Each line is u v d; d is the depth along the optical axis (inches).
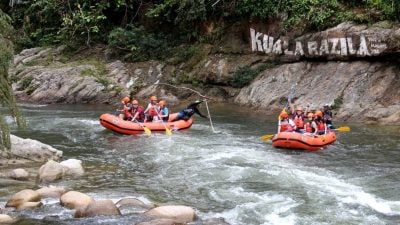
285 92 775.1
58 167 380.2
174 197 339.0
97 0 1056.8
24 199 307.4
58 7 1081.4
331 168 425.1
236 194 345.1
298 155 477.1
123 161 448.8
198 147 506.3
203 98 870.4
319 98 725.9
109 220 279.4
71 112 773.3
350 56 741.3
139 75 933.2
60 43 1085.1
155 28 1025.5
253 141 547.5
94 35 1056.8
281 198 335.6
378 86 700.0
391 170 418.9
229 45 913.5
